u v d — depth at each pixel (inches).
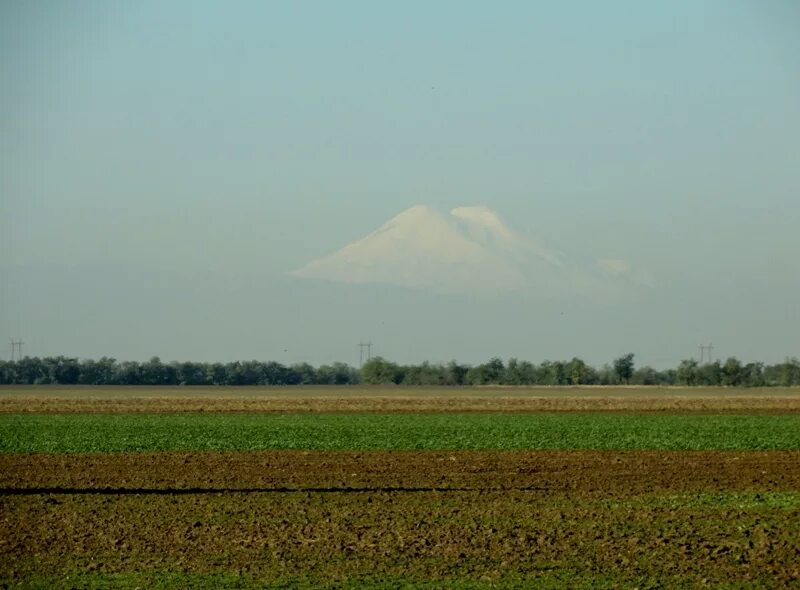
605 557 2433.6
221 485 3782.0
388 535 2687.0
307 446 5438.0
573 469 4291.3
